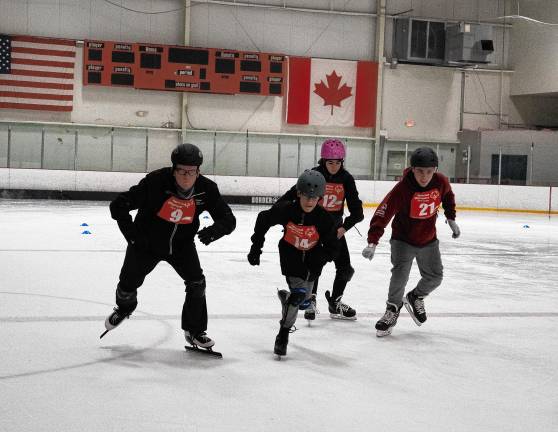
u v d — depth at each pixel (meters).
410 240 5.65
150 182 4.41
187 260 4.70
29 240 12.16
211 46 28.72
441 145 31.11
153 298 6.99
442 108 31.14
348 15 29.92
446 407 3.90
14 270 8.62
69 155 27.48
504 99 31.73
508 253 12.64
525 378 4.56
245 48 29.00
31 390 3.96
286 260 4.98
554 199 25.44
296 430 3.46
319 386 4.24
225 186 27.00
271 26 29.20
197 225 4.62
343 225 6.24
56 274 8.39
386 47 30.44
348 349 5.23
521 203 26.03
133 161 28.22
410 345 5.43
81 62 27.33
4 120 26.56
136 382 4.19
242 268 9.57
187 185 4.29
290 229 4.87
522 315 6.78
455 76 31.17
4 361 4.56
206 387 4.13
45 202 23.86
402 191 5.48
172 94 28.38
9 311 6.14
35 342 5.08
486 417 3.75
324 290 8.09
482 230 17.94
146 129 28.09
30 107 26.75
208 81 28.03
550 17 29.67
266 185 27.41
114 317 4.89
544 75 29.97
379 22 30.00
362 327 6.09
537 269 10.46
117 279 8.14
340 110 29.84
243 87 28.41
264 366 4.66
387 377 4.50
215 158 28.92
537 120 32.12
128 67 27.36
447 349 5.32
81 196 25.73
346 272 6.28
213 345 4.88
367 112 30.11
